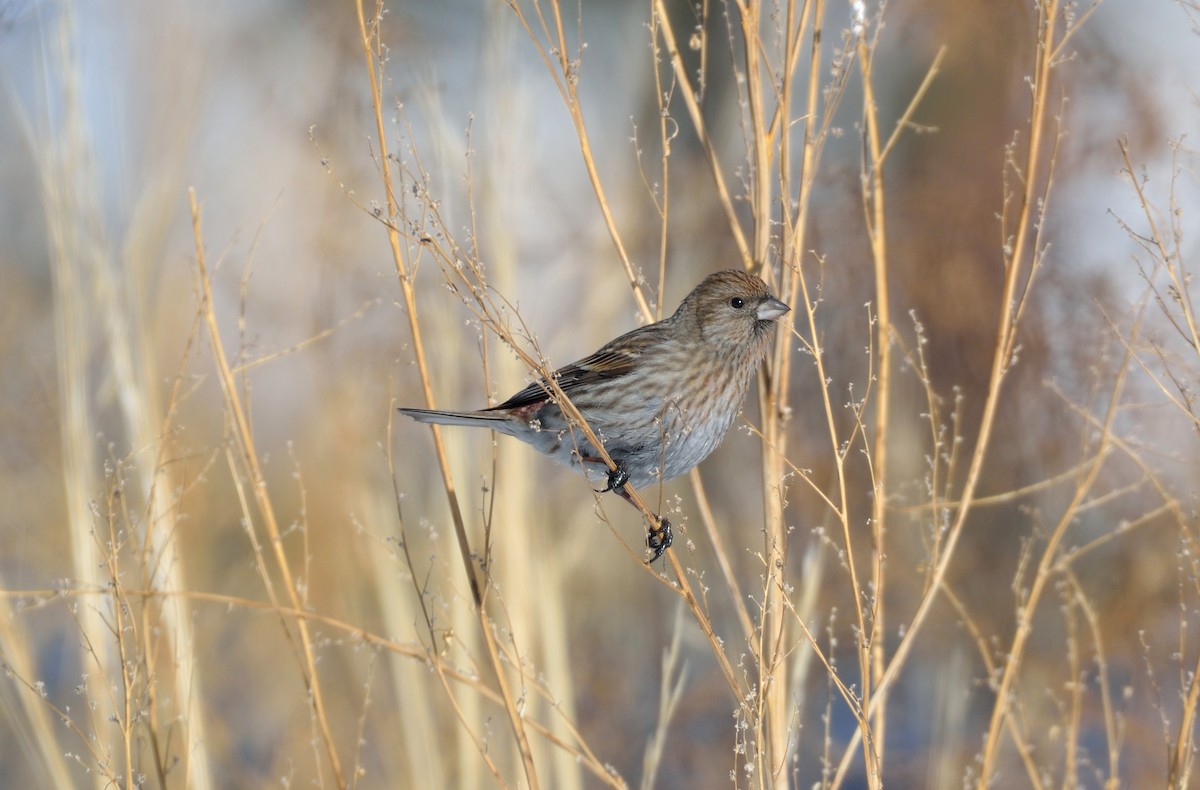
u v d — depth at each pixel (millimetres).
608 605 14891
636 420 9508
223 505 16312
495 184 12422
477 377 12586
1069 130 14953
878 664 8172
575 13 19422
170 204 11539
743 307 9227
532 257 15086
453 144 12117
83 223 10844
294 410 18281
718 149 16469
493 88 12812
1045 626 13797
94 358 12016
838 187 15633
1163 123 13992
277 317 16078
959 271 14992
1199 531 9273
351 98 14688
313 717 8555
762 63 11164
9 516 14445
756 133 8820
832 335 15211
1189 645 13086
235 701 13930
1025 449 14477
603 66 19266
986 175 15289
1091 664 13242
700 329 9500
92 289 10641
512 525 11781
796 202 9539
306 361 18219
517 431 9570
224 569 15367
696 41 9039
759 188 9117
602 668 14219
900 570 14500
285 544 15094
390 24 14180
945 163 15688
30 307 16938
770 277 9453
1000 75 15734
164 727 9789
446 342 12336
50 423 14688
